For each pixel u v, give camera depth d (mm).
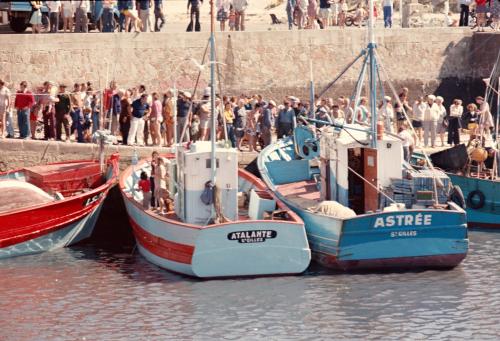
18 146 95938
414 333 66250
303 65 118438
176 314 69500
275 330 66812
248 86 116875
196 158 79562
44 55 109750
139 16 115812
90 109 98375
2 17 118938
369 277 76938
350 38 119375
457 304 71188
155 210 85375
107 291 74312
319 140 90688
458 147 93375
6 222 82438
